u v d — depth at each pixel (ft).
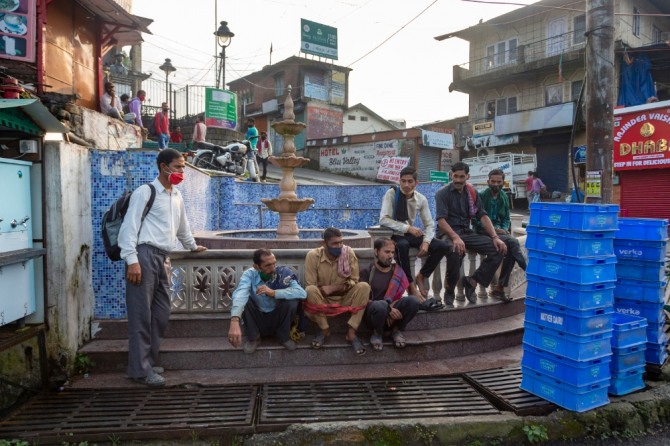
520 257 17.42
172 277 15.48
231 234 23.81
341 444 10.84
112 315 15.58
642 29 74.84
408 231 15.75
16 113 12.17
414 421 11.32
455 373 14.07
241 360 14.34
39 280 13.51
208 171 34.06
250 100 122.01
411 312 14.58
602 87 18.63
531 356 12.84
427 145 85.81
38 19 27.55
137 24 40.52
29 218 13.16
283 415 11.57
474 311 17.15
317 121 104.83
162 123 49.19
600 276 11.98
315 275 14.76
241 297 13.75
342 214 39.99
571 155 19.86
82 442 10.64
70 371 13.79
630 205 43.04
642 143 41.42
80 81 37.14
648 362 14.17
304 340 15.08
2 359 13.09
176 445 10.80
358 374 13.91
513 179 82.58
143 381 13.21
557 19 78.38
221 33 61.26
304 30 102.01
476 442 11.20
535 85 83.10
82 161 14.96
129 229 12.57
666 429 12.17
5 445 10.31
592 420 11.77
